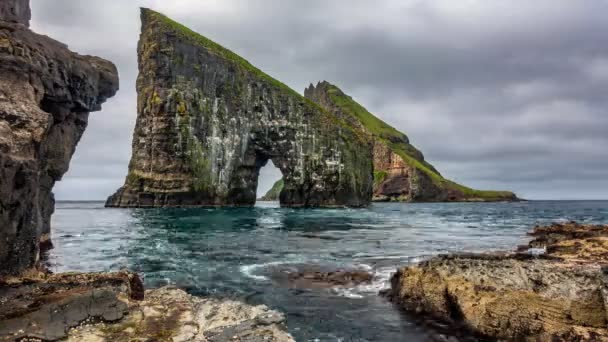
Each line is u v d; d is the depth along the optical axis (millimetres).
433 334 10359
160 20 85625
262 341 8125
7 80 11633
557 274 10938
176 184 78750
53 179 17891
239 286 15062
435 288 12141
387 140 189875
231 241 28375
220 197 84125
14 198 10508
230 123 86375
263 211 68938
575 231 28453
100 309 8992
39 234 12391
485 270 12156
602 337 8758
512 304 10195
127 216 55875
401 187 162000
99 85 18250
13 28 12836
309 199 89250
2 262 10203
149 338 7992
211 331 8562
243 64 96250
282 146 89875
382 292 14258
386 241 29281
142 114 82312
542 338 9484
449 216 66312
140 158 81250
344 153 92062
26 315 8172
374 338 10039
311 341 9773
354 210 80250
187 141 79812
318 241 28875
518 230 40031
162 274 16969
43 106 14492
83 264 19203
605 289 9500
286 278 16406
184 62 82438
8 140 10648
